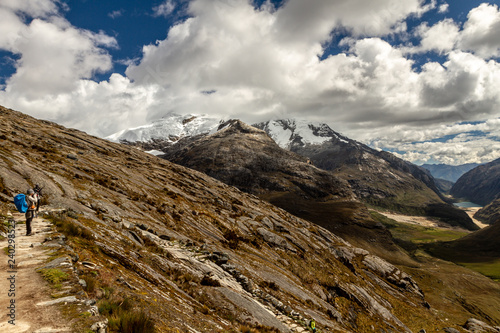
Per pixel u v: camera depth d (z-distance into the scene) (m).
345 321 37.97
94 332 5.61
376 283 75.69
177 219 40.41
